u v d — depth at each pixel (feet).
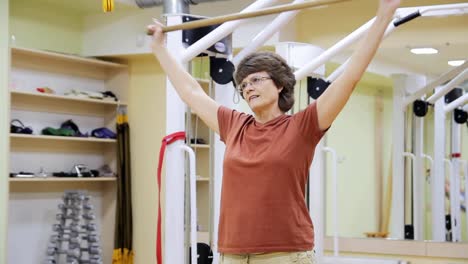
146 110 22.65
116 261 22.54
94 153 23.45
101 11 22.20
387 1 6.56
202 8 19.94
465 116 17.56
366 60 6.60
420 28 18.04
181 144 11.98
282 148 6.84
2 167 19.39
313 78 16.33
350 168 19.06
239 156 7.01
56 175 21.33
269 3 12.45
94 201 23.44
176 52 11.94
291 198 6.82
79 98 21.65
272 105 7.23
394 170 18.45
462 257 17.49
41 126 21.70
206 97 8.05
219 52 12.62
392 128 18.49
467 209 17.51
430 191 18.01
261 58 7.21
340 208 19.15
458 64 17.69
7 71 19.58
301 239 6.81
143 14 21.47
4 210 19.40
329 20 19.13
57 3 21.43
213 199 13.55
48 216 22.13
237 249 6.84
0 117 19.36
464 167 17.54
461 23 17.62
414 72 18.17
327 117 6.82
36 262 21.74
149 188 22.50
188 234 12.90
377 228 18.60
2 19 19.47
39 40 21.76
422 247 17.99
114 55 22.17
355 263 17.04
